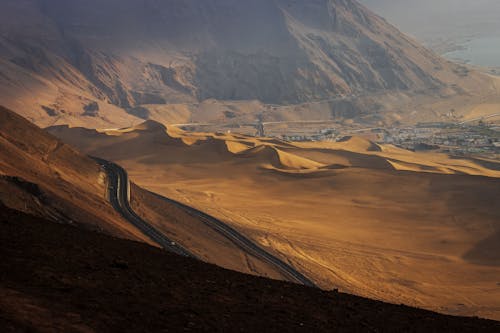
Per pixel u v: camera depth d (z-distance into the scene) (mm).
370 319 29203
